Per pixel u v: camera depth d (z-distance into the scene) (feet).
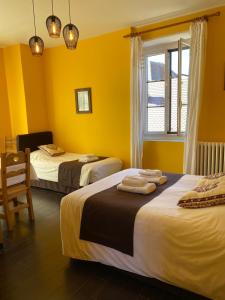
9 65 15.48
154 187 7.41
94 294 5.82
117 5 9.89
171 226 5.34
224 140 10.93
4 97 15.79
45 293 5.89
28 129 15.56
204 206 5.83
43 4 9.59
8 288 6.08
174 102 12.62
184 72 11.66
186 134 11.19
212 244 4.86
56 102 16.34
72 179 12.34
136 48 12.10
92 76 14.40
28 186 9.93
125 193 7.13
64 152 15.57
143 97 12.81
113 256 6.25
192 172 11.10
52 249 7.81
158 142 12.83
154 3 9.83
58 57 15.64
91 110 14.85
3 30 12.44
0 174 9.07
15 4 9.52
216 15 10.19
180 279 5.24
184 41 11.19
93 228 6.48
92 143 15.23
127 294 5.79
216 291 4.85
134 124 12.72
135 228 5.78
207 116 11.15
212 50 10.63
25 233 8.91
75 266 6.89
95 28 12.62
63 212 7.01
